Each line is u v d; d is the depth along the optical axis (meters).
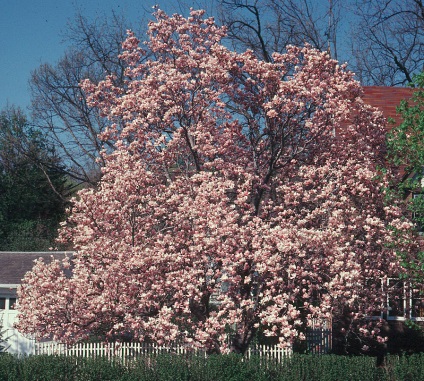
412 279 18.23
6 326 26.16
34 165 46.56
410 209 18.14
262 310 18.09
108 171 21.03
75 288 17.92
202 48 22.91
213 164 20.06
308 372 16.42
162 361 16.77
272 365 16.61
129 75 24.09
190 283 17.36
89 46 42.47
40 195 45.09
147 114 21.12
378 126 21.94
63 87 42.72
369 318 20.89
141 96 21.23
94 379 16.83
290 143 21.16
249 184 19.31
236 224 17.44
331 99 19.91
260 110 20.78
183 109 20.66
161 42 23.61
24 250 37.81
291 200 19.78
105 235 18.89
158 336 17.30
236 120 21.09
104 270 18.16
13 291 26.34
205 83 20.86
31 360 17.12
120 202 19.08
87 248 18.33
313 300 18.69
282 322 16.56
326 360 16.56
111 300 17.73
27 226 41.75
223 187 18.39
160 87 20.31
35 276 18.62
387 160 20.41
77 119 42.59
